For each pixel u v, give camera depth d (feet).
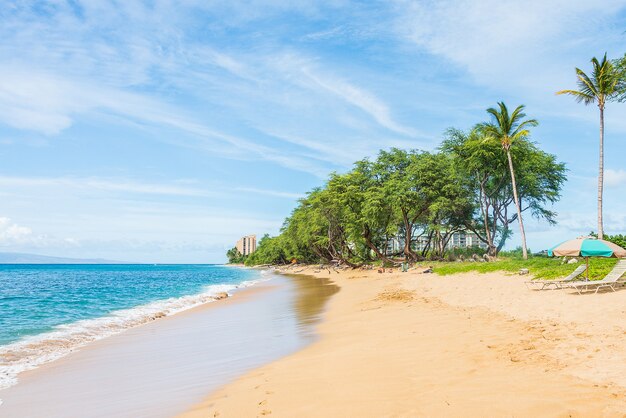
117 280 227.20
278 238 405.80
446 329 35.65
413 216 172.45
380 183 172.65
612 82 92.22
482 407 17.26
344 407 18.80
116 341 44.29
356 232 174.50
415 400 18.89
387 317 47.19
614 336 26.58
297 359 30.89
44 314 69.56
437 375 22.59
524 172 140.46
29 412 23.08
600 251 49.26
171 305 82.23
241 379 26.63
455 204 146.72
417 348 29.60
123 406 23.26
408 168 156.15
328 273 196.03
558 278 60.34
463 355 26.27
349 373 24.72
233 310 69.10
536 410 16.55
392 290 79.97
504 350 26.48
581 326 30.55
